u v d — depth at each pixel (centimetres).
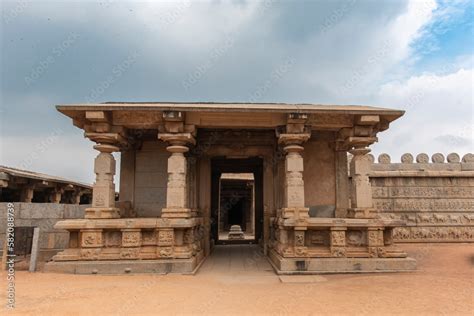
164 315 597
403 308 641
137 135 1310
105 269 978
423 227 1722
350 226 1050
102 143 1094
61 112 1061
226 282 896
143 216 1302
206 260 1332
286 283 882
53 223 1281
